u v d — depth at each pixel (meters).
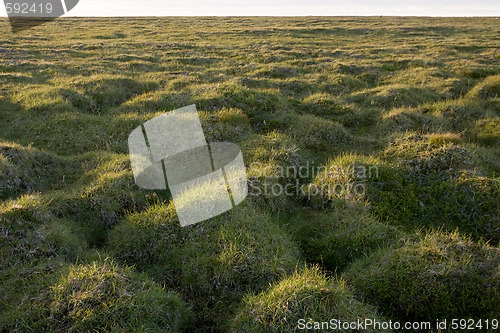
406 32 35.97
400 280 5.61
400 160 8.96
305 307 4.94
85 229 6.97
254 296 5.34
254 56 22.20
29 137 10.63
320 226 7.14
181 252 6.20
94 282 5.25
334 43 29.17
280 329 4.74
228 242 6.28
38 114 11.79
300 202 7.99
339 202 7.49
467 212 7.29
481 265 5.63
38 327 4.72
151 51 23.84
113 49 24.05
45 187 8.35
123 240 6.51
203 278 5.82
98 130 10.83
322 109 13.02
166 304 5.27
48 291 5.18
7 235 6.03
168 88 15.23
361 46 27.12
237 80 15.84
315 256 6.53
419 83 16.83
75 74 17.22
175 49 24.86
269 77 17.64
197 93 13.41
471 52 24.78
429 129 11.52
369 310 5.22
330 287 5.27
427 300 5.35
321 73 18.64
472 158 8.84
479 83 16.09
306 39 31.28
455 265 5.62
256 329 4.82
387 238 6.63
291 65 20.16
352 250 6.48
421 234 6.66
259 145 9.87
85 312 4.83
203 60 21.27
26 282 5.42
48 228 6.40
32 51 22.09
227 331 5.06
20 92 13.48
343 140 10.81
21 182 8.03
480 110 12.91
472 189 7.63
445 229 7.03
